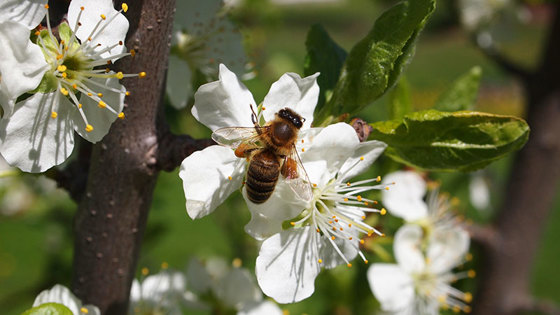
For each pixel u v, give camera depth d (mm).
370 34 143
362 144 143
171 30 139
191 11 168
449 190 217
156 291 173
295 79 141
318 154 142
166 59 139
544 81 222
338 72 158
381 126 146
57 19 136
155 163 142
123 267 148
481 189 255
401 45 140
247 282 176
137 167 141
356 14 1764
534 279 561
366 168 144
